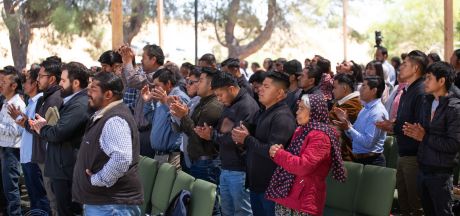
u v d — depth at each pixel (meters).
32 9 17.33
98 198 4.27
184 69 8.89
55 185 5.50
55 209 6.03
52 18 16.98
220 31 22.38
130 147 4.23
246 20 20.84
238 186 5.19
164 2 19.94
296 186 4.33
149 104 6.36
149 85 6.62
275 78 4.80
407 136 5.50
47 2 17.17
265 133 4.77
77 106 5.27
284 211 4.46
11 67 6.77
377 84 5.81
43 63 6.04
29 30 17.66
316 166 4.23
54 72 6.03
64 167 5.41
